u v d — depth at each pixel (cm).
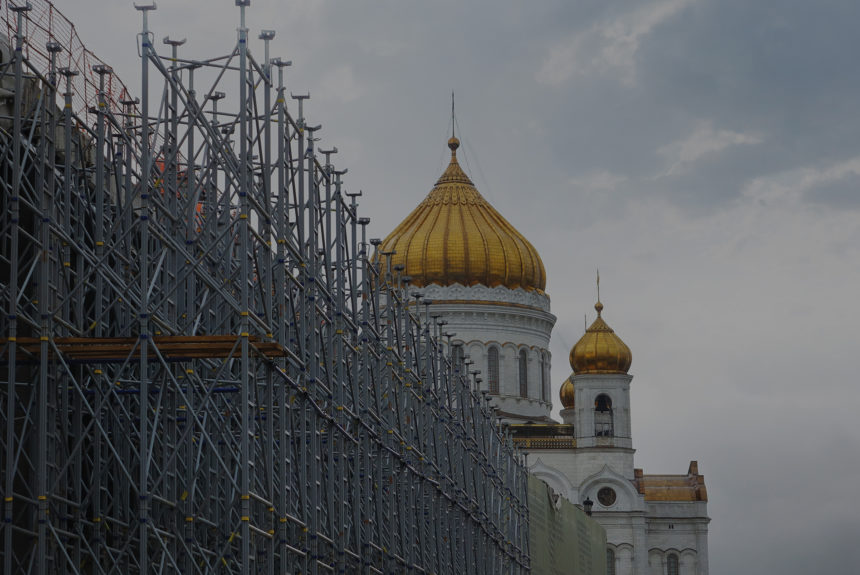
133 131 7256
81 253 5922
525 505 13750
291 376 6800
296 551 6397
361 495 8444
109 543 6366
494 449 12650
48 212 5875
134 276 6575
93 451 6122
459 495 10750
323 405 7706
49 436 5791
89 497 5884
